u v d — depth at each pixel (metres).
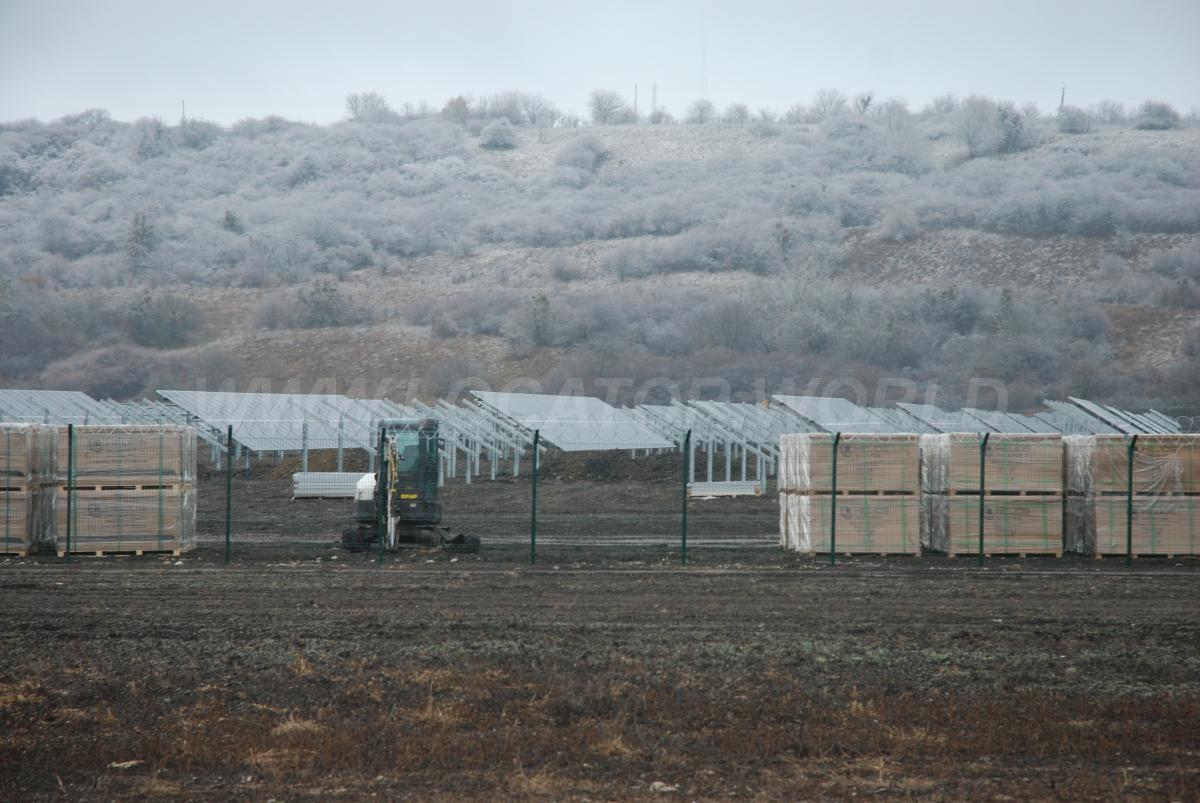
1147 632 49.34
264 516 109.88
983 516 75.19
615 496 129.12
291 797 28.84
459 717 35.53
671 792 29.12
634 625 50.31
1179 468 76.31
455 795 28.92
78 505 74.81
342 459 159.25
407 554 77.12
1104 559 75.88
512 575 66.50
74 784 29.86
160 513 75.75
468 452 144.62
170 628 49.16
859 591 60.88
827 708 36.72
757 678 40.59
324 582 63.28
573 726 34.69
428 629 49.16
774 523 106.00
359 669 41.59
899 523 76.94
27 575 65.69
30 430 75.88
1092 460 76.88
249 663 42.53
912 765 31.27
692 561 74.06
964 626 50.59
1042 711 36.34
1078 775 30.33
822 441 77.19
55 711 36.16
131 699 37.72
